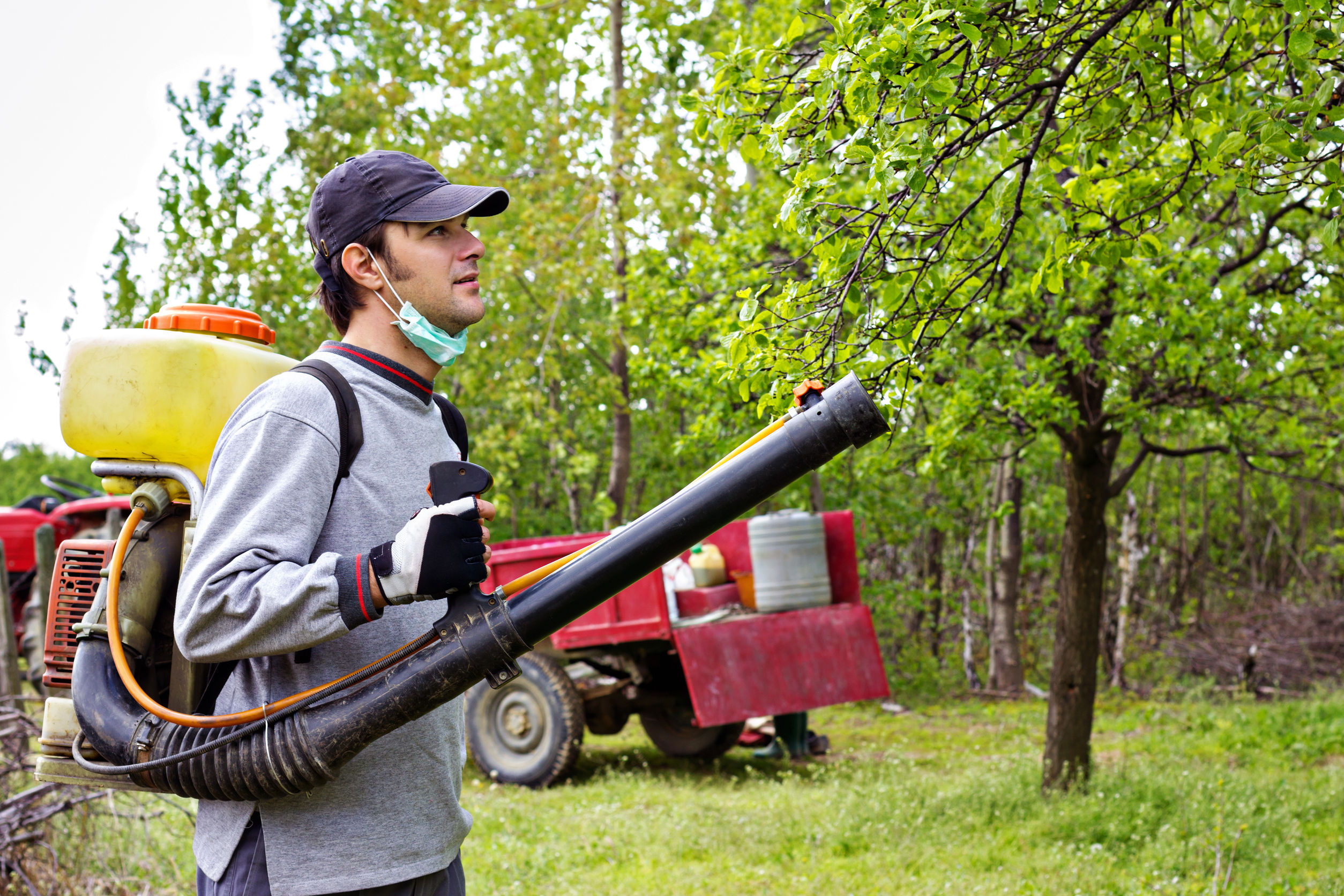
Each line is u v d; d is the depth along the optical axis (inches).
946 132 117.3
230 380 79.0
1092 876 195.3
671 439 495.5
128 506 455.8
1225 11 149.7
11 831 182.5
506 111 533.3
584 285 473.7
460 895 77.1
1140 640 650.2
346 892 67.6
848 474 502.3
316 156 525.3
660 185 434.0
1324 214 157.2
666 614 316.2
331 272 74.5
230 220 515.2
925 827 237.8
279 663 67.9
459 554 61.5
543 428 456.8
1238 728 387.5
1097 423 263.7
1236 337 246.4
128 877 187.8
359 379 71.2
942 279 116.7
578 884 202.7
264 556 62.7
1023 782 266.5
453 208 71.6
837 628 310.7
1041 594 711.7
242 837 68.1
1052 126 135.6
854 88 100.8
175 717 67.4
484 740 327.3
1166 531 824.3
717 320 262.8
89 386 76.0
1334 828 231.3
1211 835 214.7
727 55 124.7
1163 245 239.1
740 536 354.0
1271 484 773.3
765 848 225.8
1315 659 565.0
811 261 130.0
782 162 112.0
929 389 242.5
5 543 482.0
